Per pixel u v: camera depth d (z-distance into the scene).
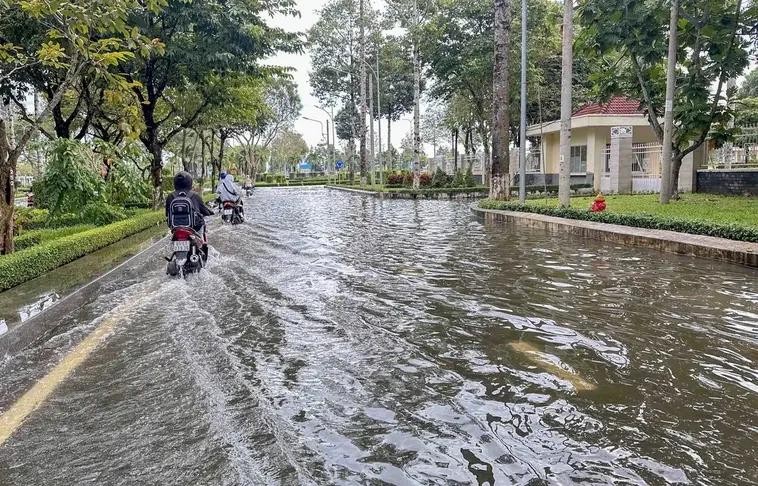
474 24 26.84
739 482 2.57
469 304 5.93
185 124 19.17
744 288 6.39
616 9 15.30
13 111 20.77
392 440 3.05
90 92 17.16
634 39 15.45
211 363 4.34
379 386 3.79
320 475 2.72
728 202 15.19
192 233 7.56
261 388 3.81
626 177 23.16
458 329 5.04
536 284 6.86
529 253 9.37
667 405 3.39
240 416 3.39
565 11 14.37
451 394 3.63
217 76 18.12
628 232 10.28
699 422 3.16
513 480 2.64
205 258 8.38
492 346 4.55
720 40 15.26
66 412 3.57
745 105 18.64
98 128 19.86
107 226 11.45
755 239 8.58
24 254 7.30
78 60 10.04
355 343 4.72
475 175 36.72
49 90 15.10
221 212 16.03
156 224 14.59
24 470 2.88
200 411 3.48
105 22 8.37
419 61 29.34
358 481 2.66
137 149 13.62
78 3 8.27
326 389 3.77
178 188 7.74
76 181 12.24
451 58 26.95
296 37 17.72
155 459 2.93
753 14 14.57
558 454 2.86
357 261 8.95
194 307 6.13
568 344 4.56
